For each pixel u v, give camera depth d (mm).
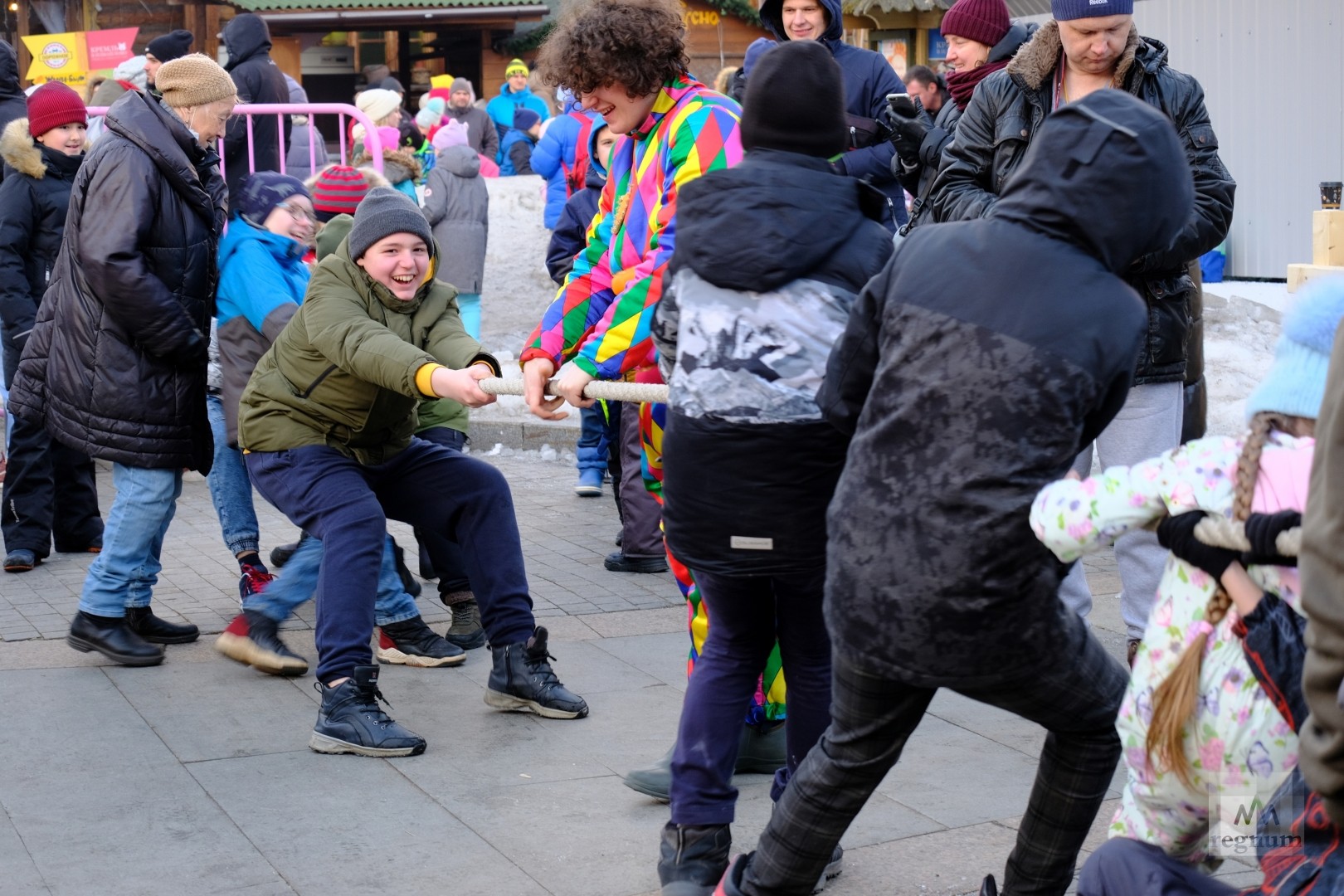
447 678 5094
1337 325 2275
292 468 4551
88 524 6867
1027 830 2912
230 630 4934
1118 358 2533
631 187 3791
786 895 2926
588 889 3398
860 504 2617
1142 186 2529
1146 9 10648
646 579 6473
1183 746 2498
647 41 3650
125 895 3352
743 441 3057
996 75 4590
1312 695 2018
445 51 23906
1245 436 2408
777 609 3373
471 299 9844
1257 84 10125
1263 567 2371
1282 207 10125
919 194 5570
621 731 4504
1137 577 4520
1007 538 2496
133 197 4891
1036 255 2543
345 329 4359
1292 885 2236
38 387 5188
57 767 4164
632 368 3693
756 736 4141
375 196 4508
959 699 4742
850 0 12523
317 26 22531
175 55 9555
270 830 3727
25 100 7969
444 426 5578
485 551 4680
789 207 3035
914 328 2588
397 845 3645
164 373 5059
